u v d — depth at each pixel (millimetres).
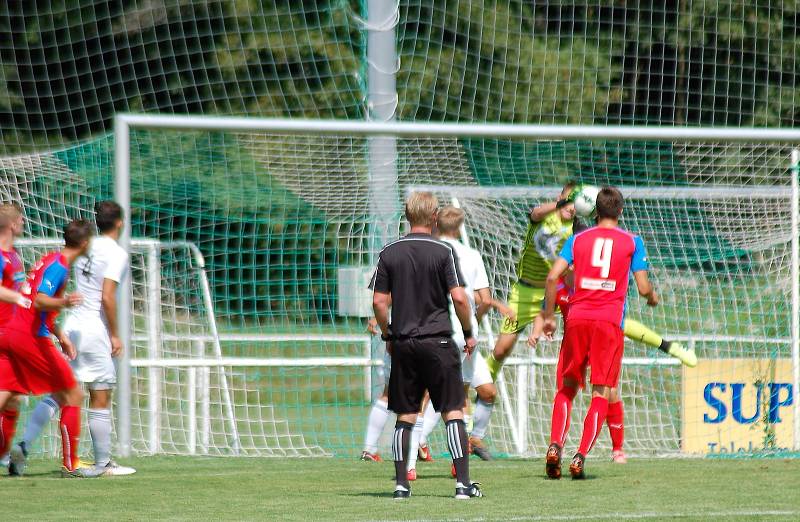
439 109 63094
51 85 64812
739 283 45500
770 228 42781
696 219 43406
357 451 36469
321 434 41188
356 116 63469
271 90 65188
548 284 26500
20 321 26031
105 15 65000
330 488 25266
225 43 65500
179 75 64812
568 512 20781
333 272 53281
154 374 35719
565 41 64750
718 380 34969
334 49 63625
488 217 44031
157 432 35594
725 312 44656
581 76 64312
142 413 43688
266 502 22719
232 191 40344
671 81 67812
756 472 27766
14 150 61344
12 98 62688
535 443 38625
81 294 27594
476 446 31844
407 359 22203
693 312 46438
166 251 46781
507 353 32094
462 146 41406
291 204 42219
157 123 32312
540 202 42312
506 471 28609
